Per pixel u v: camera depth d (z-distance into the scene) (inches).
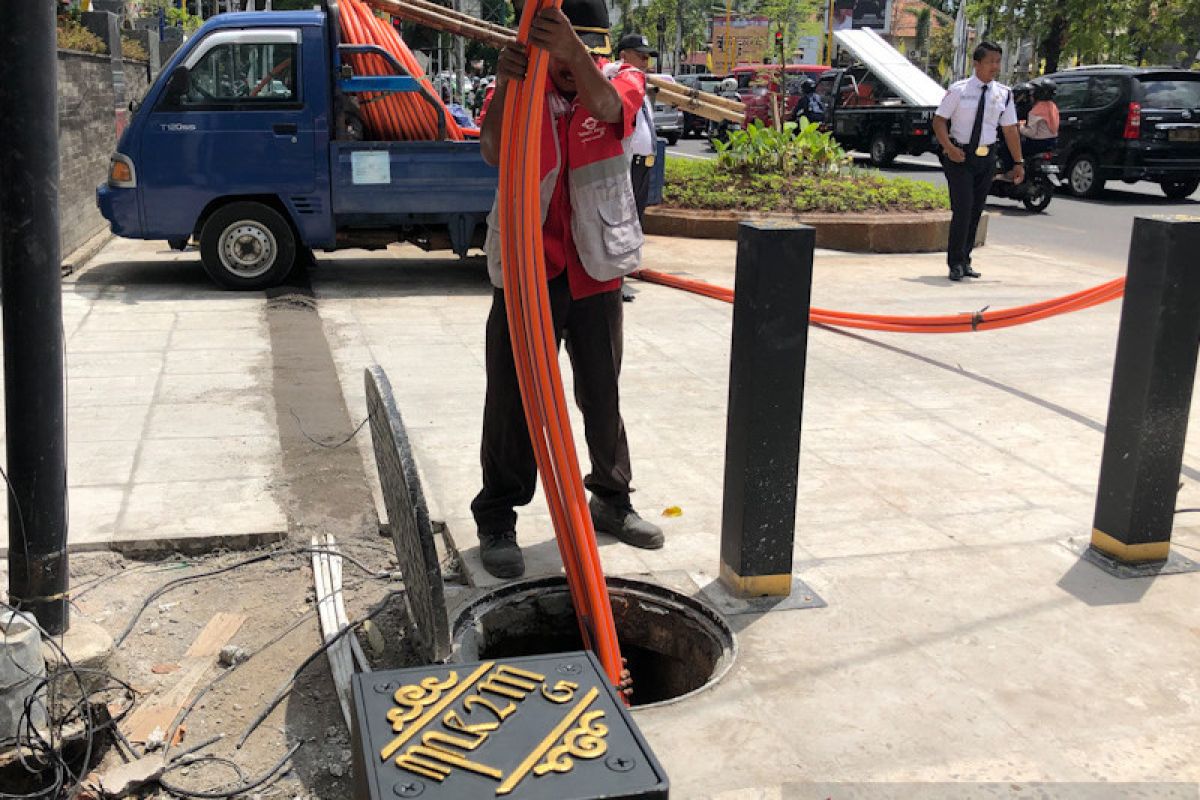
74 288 339.6
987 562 151.6
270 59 329.1
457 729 70.6
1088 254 468.1
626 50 318.3
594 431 151.1
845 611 136.6
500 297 137.8
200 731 117.0
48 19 107.3
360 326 295.3
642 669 144.8
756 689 119.0
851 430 212.1
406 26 912.9
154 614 139.9
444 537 161.9
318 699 122.6
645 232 484.4
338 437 201.0
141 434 200.7
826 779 104.1
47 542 117.5
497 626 139.1
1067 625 133.9
